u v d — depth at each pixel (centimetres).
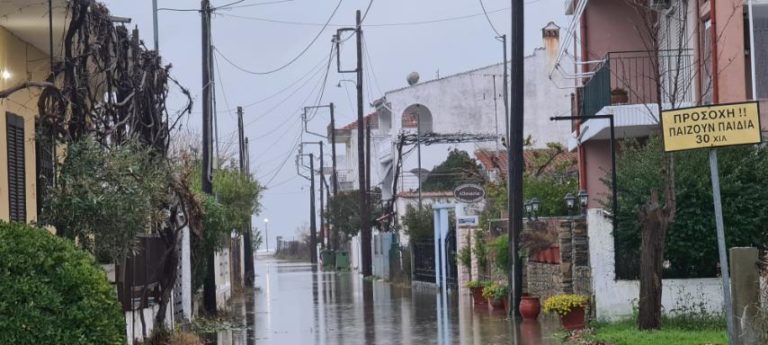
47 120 1812
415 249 5375
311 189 11406
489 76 8144
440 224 4806
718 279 2373
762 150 2427
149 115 2377
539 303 2994
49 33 2025
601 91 3016
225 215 3362
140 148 2144
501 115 8162
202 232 3009
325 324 3067
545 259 3162
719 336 1986
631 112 2892
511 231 3092
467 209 4859
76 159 1812
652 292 2216
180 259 2958
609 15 3347
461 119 8162
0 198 1952
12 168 2053
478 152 6562
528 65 7650
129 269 2116
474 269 4159
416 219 5394
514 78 3083
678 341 1953
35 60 2230
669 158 2173
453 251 4691
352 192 8819
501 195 4128
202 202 3039
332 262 9400
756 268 1473
